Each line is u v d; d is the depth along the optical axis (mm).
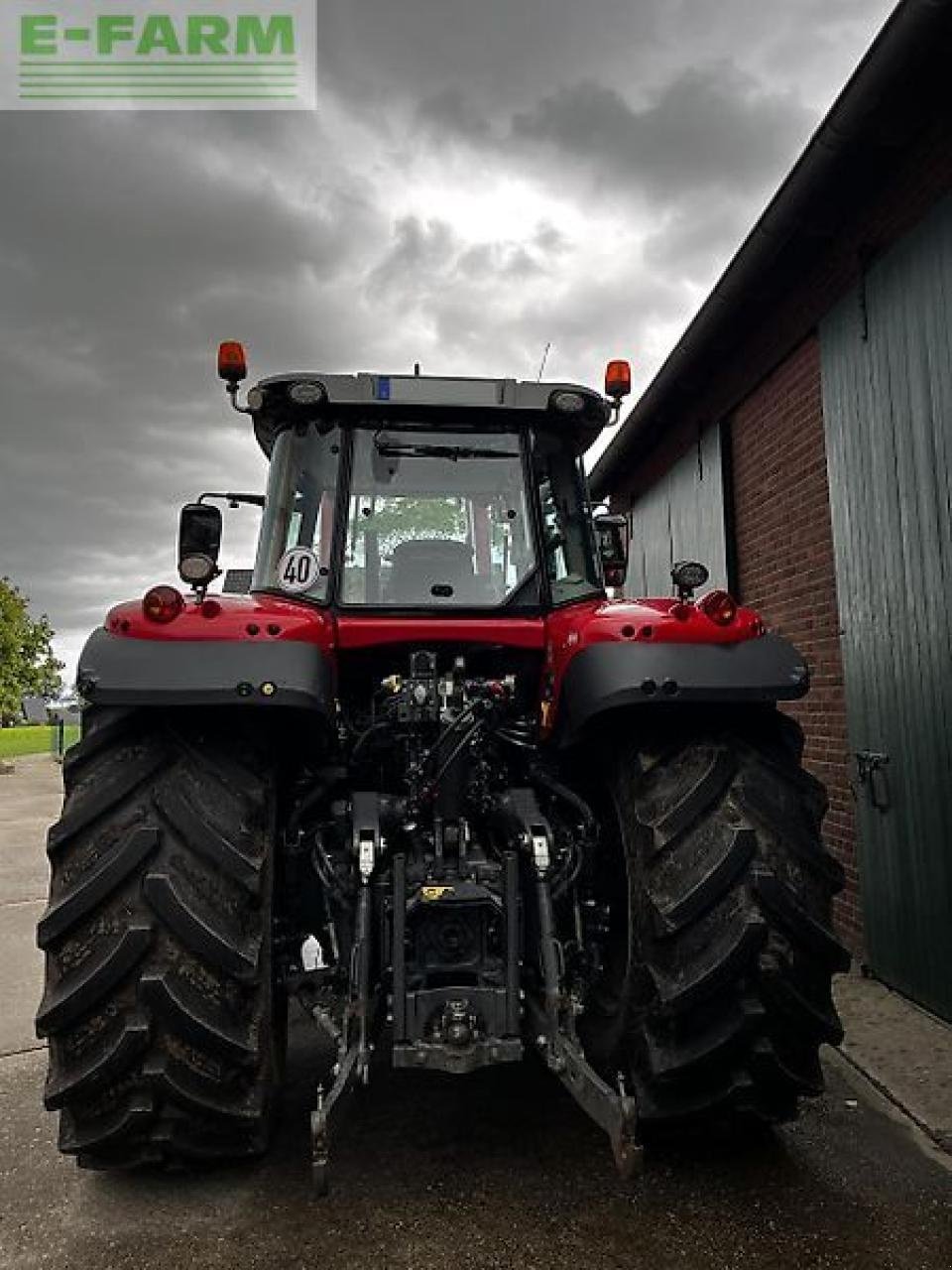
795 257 4867
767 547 5688
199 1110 2154
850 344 4445
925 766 3834
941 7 3133
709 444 6609
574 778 2914
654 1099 2318
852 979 4266
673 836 2283
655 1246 2086
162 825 2230
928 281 3787
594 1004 2691
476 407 3057
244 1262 2066
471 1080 3006
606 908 2678
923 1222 2176
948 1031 3535
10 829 10938
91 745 2387
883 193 4148
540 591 3018
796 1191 2316
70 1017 2105
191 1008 2111
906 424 3951
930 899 3793
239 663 2260
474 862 2439
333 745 2840
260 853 2305
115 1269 2062
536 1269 2010
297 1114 2799
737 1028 2156
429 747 2598
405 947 2293
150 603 2301
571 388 3094
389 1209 2254
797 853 2270
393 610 2961
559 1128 2662
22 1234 2207
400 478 3092
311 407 3041
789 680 2348
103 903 2158
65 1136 2205
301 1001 2510
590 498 3297
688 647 2361
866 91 3584
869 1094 2914
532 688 3082
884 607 4164
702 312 5672
